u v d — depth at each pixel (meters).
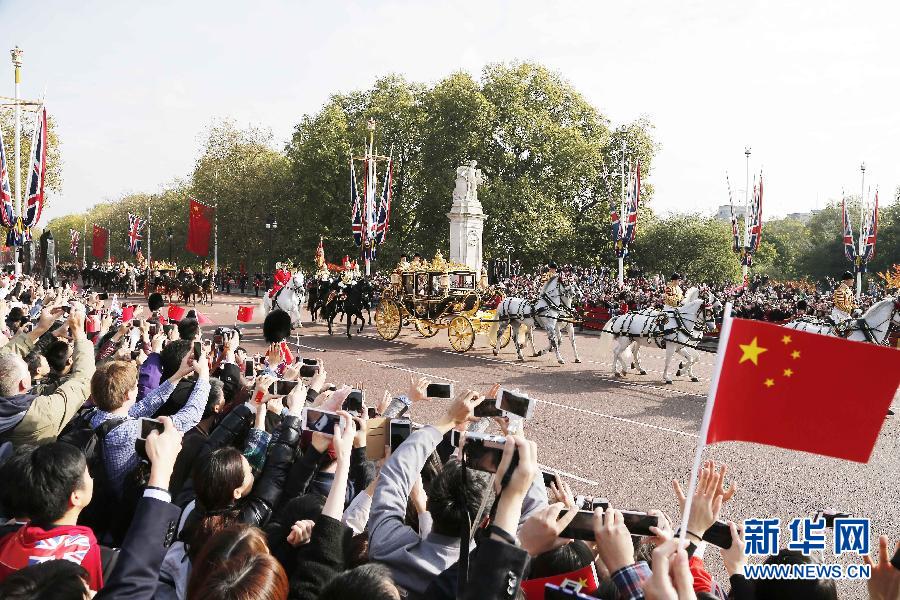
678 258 51.84
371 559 3.26
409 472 3.61
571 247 50.84
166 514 3.01
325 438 3.67
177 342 6.62
